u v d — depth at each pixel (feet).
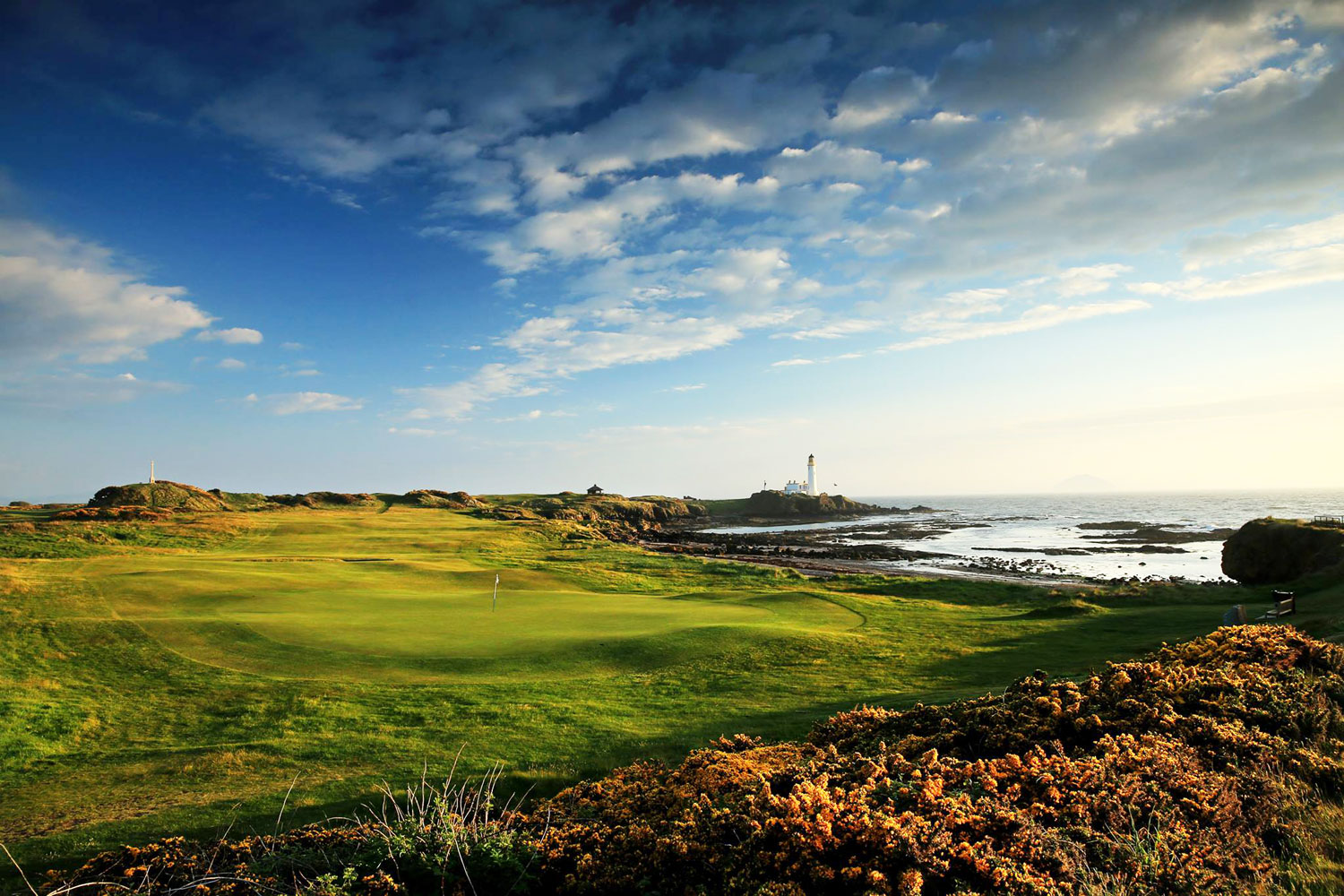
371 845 23.34
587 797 30.40
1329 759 23.65
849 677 62.95
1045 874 17.65
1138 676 33.83
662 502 575.79
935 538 343.26
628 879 20.20
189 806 36.70
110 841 32.30
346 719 51.49
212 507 296.71
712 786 26.58
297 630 78.13
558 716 51.47
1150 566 211.00
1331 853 18.53
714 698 56.49
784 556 247.91
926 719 34.68
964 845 18.40
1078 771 22.71
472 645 73.41
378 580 128.67
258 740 47.57
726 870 19.19
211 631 76.23
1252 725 27.27
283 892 21.09
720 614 95.14
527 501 499.10
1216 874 17.47
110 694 59.11
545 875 21.86
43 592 91.30
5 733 50.11
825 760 28.76
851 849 19.16
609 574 155.53
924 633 82.17
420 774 40.22
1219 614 85.05
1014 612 101.55
